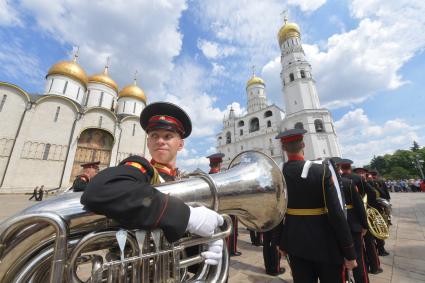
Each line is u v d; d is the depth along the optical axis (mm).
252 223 1823
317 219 2166
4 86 23469
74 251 962
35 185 22891
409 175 50375
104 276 1099
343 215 2027
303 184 2270
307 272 2184
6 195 20672
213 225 1154
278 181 1780
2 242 938
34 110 24438
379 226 4383
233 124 58844
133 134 32062
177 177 1793
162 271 1054
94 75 34656
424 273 3812
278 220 1778
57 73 29125
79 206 1016
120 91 37000
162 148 1673
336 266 2051
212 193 1361
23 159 22703
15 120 23406
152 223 928
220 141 62000
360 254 3193
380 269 3947
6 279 960
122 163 1249
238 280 3773
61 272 887
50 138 24781
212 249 1229
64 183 24156
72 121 26656
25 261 994
